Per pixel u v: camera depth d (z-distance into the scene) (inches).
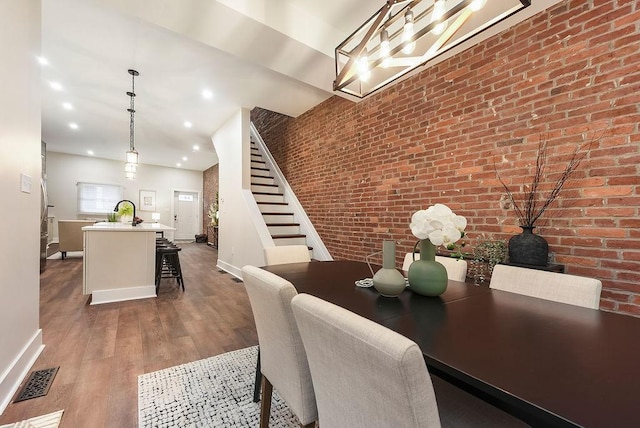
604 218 69.2
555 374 25.5
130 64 125.3
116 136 237.0
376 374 21.6
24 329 67.6
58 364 72.6
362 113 140.3
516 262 77.9
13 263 61.5
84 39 107.4
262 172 220.4
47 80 139.3
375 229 133.3
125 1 76.9
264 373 48.0
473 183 95.1
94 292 122.1
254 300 45.1
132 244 129.9
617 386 23.7
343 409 27.4
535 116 81.0
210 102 167.6
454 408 35.7
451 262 69.8
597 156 70.3
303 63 107.8
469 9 52.9
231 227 189.9
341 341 24.1
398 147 121.6
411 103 115.9
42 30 102.2
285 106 173.9
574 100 74.0
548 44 78.6
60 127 213.6
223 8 80.3
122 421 53.7
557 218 76.9
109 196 334.0
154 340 88.0
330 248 161.8
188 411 57.2
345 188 151.3
